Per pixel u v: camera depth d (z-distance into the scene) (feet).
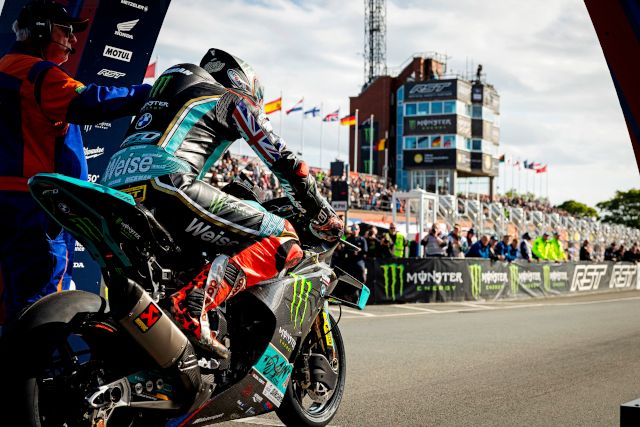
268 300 10.38
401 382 17.39
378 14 268.82
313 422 11.98
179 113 9.46
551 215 132.87
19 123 10.34
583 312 41.50
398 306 43.27
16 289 10.54
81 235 8.70
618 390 17.07
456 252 55.57
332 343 12.33
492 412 14.30
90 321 8.23
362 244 42.50
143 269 8.59
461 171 248.52
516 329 30.25
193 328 8.85
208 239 9.45
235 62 10.48
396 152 253.65
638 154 8.47
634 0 8.00
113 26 13.67
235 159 83.05
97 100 9.96
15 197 10.41
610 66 8.36
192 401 8.89
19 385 7.62
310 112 150.00
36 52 10.71
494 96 257.96
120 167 9.43
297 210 11.22
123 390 8.08
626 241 152.05
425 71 257.55
